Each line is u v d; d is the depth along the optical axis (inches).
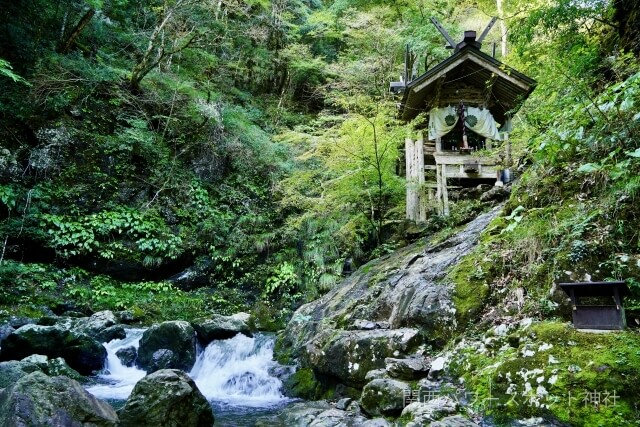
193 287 492.1
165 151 552.4
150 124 559.8
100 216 475.2
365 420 166.4
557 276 168.9
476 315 190.2
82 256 452.8
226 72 712.4
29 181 457.7
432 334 199.0
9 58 475.2
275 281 485.4
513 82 361.1
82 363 301.9
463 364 165.6
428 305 206.8
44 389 138.3
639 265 151.4
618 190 170.2
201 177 566.3
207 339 344.8
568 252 171.3
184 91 602.2
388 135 389.1
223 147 592.1
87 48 582.2
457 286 206.2
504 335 166.9
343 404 192.5
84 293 423.2
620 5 238.4
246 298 486.9
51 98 488.1
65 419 134.9
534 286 177.6
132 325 398.3
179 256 492.7
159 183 529.0
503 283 194.1
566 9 233.6
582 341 139.3
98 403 152.9
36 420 129.0
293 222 485.7
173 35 609.6
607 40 244.1
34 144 475.8
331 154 412.8
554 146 191.3
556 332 147.1
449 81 392.5
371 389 173.3
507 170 373.4
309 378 240.4
